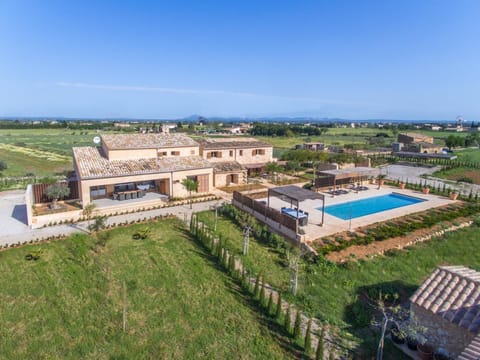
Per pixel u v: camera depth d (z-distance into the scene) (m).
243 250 22.47
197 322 15.14
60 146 95.06
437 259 21.84
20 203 33.97
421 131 172.88
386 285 18.28
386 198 38.19
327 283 18.62
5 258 20.62
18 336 13.98
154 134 43.22
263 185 44.94
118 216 29.80
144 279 18.62
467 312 12.77
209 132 168.62
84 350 13.23
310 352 13.29
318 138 145.12
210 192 40.06
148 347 13.49
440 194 39.12
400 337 13.75
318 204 34.91
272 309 15.98
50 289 17.44
